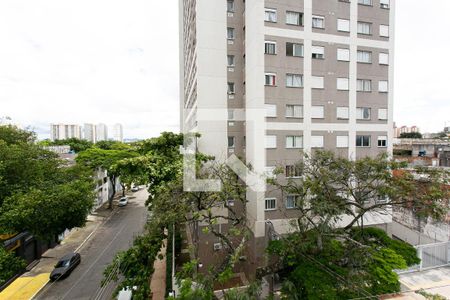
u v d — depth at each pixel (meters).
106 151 34.34
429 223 16.39
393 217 18.72
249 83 16.73
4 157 15.73
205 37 17.44
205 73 17.53
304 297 10.61
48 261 19.30
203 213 13.52
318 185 11.78
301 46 16.17
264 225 15.51
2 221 13.95
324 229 11.92
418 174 13.26
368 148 17.47
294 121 16.20
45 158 19.48
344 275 10.80
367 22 17.16
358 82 17.16
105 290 15.05
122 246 22.02
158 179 15.65
